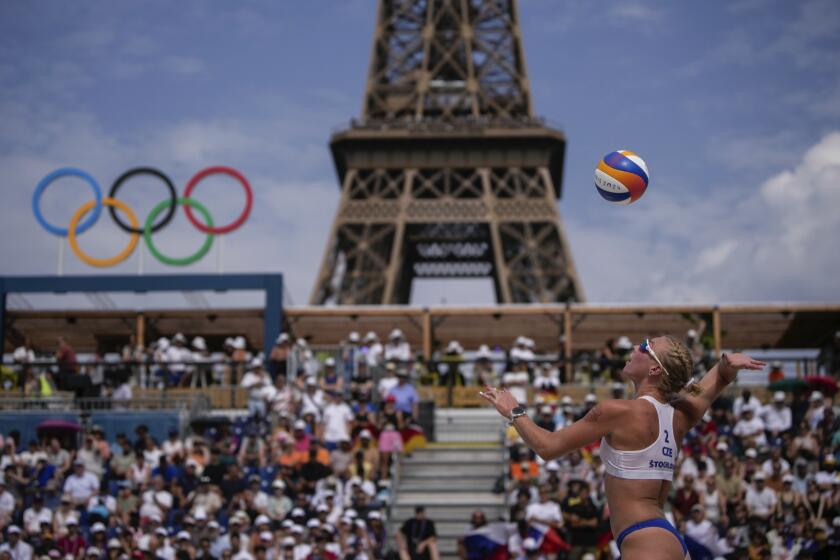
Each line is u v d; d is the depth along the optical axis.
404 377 33.06
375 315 42.91
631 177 9.76
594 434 8.40
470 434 33.66
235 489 27.78
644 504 8.35
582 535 25.22
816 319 42.69
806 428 29.86
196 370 38.03
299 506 26.97
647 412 8.39
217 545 25.55
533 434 8.52
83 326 43.78
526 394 35.06
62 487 29.03
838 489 26.47
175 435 31.09
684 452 28.77
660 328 43.16
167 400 35.56
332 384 34.59
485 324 43.47
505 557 24.98
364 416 31.09
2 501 27.67
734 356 8.70
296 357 36.75
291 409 32.75
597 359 36.16
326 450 29.61
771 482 27.33
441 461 30.61
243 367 37.56
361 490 26.98
